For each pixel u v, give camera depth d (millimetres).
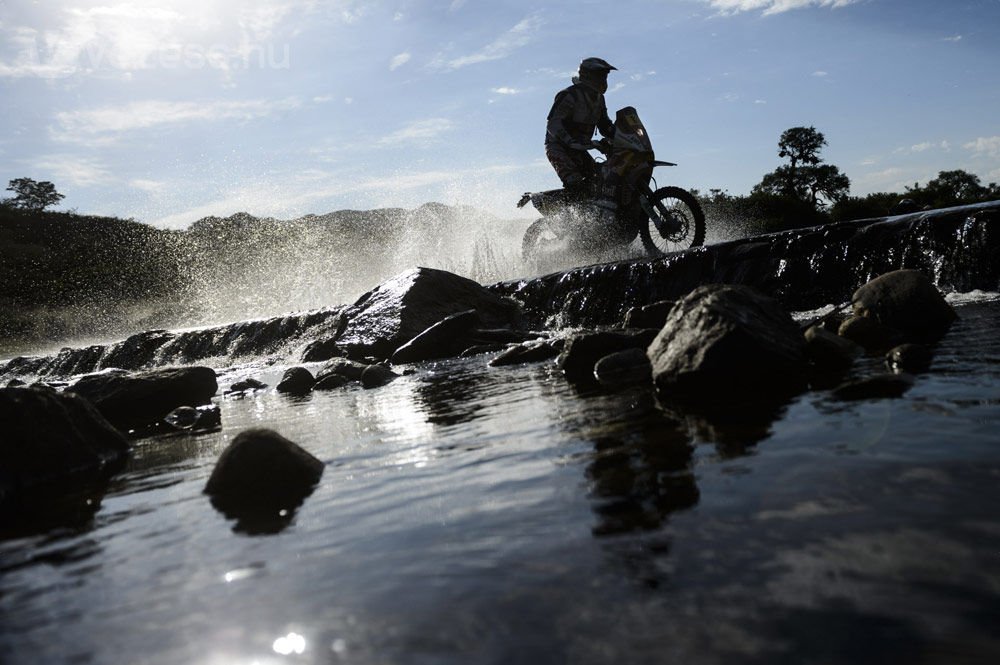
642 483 1644
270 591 1274
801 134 61406
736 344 2924
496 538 1397
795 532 1213
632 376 3488
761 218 48375
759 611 963
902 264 5793
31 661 1099
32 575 1595
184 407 4906
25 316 24312
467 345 6988
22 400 3098
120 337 19969
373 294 8492
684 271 6953
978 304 4793
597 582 1117
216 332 9859
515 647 945
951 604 924
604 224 8133
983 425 1730
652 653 892
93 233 47938
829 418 2033
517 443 2342
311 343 8445
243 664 996
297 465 2295
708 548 1195
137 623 1204
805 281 6250
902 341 3613
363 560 1379
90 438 3350
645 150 7945
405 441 2715
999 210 5418
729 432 2043
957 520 1177
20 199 85000
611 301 7379
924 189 59781
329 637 1042
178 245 30859
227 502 2092
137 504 2252
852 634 882
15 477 2898
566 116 8352
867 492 1359
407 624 1054
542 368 4516
